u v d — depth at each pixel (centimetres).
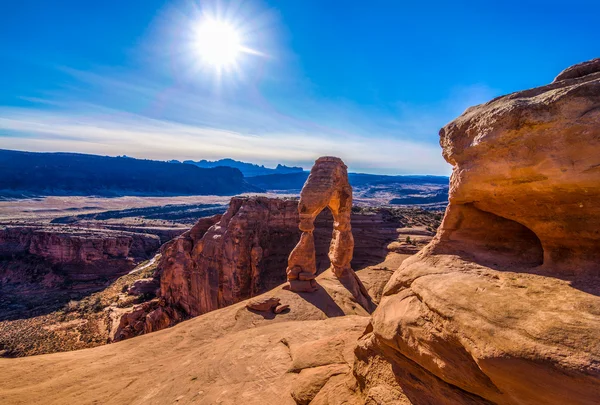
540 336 393
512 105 509
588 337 366
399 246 4972
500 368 412
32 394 1277
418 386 604
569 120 451
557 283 471
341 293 2466
